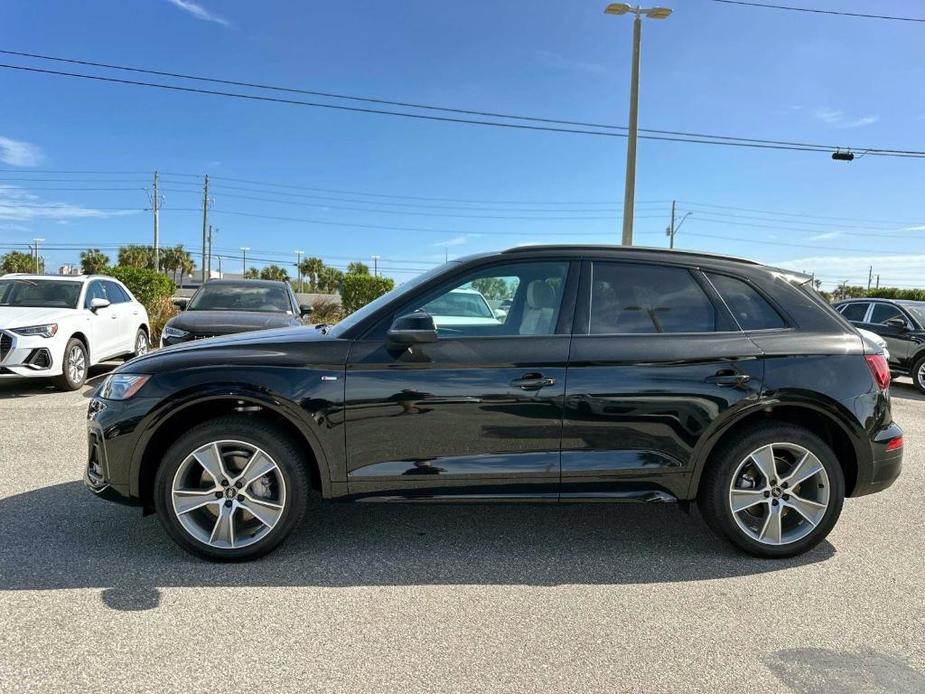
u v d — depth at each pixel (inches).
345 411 135.9
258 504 137.6
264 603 120.9
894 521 172.1
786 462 147.4
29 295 366.9
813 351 144.1
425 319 132.3
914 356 446.6
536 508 177.0
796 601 126.1
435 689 96.1
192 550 136.5
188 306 397.7
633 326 143.5
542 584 131.6
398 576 133.8
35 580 127.9
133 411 134.0
